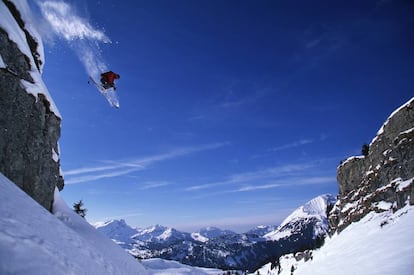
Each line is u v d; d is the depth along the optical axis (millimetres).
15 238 8047
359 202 70000
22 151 19531
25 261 7383
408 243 35375
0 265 6570
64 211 23703
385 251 37094
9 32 19594
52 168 23375
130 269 18875
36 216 11523
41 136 21828
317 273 49000
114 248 21938
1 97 17953
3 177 13273
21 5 23781
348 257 45750
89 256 12281
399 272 27500
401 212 49031
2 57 18484
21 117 19531
